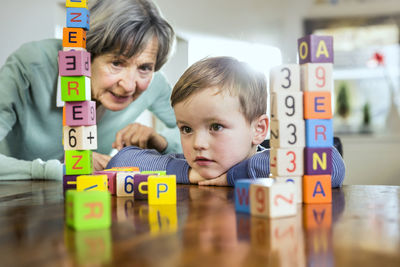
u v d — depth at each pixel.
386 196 0.92
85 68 1.00
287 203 0.69
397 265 0.42
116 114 1.98
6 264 0.44
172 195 0.87
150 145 2.06
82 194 0.62
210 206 0.82
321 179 0.83
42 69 1.90
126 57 1.91
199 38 2.36
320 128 0.83
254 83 1.25
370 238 0.53
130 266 0.42
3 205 0.89
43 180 1.71
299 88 0.83
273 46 2.67
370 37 3.01
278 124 0.81
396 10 2.97
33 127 1.94
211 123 1.22
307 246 0.49
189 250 0.48
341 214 0.70
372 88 3.06
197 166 1.27
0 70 1.92
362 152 3.09
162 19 1.99
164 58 2.06
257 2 2.56
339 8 2.96
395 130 3.05
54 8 2.14
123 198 1.00
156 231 0.59
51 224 0.66
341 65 3.08
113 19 1.85
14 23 2.14
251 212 0.71
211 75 1.20
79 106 1.00
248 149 1.27
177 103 1.25
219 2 2.42
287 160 0.81
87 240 0.54
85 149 1.02
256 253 0.47
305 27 2.87
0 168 1.73
